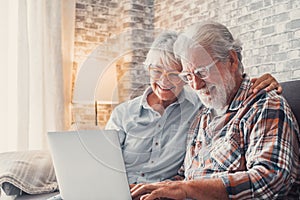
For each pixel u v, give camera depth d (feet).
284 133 4.94
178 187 4.45
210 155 5.04
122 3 13.74
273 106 5.09
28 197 7.35
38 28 12.08
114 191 4.24
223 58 5.31
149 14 13.73
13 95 11.68
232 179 4.69
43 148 11.88
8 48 11.67
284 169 4.75
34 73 11.96
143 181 4.50
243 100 5.31
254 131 5.03
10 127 11.61
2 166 7.61
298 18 8.56
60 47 12.43
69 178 4.39
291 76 8.68
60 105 12.30
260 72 9.45
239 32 10.09
